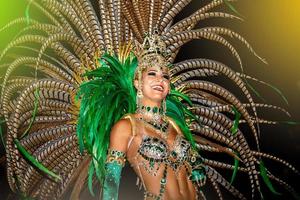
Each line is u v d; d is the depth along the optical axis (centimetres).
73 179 332
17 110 315
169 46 341
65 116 331
